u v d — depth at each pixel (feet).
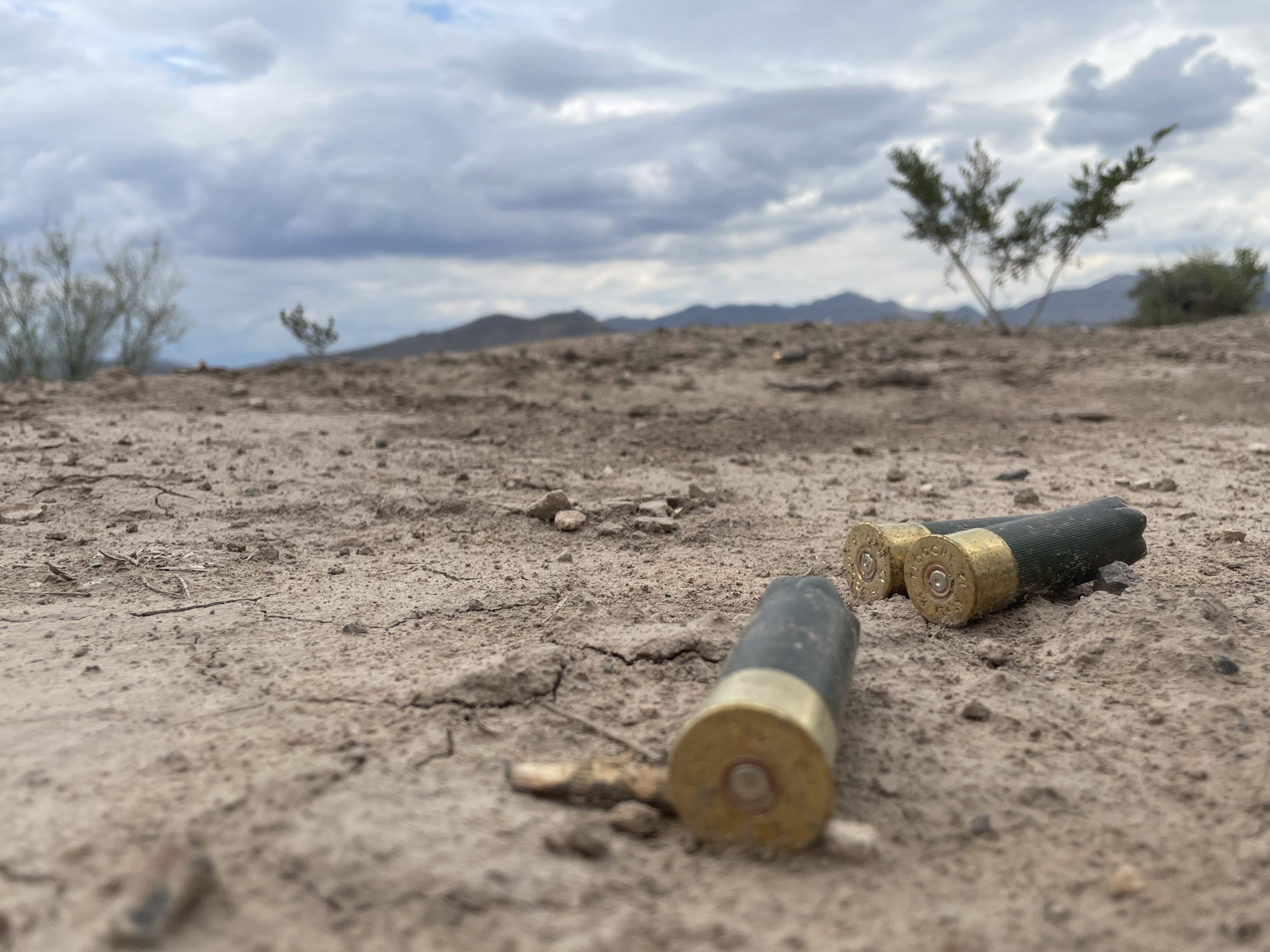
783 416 2.07
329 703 0.56
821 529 1.09
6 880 0.37
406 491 1.24
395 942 0.34
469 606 0.77
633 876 0.40
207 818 0.41
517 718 0.55
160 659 0.63
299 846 0.39
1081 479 1.41
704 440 1.78
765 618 0.53
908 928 0.37
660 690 0.60
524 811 0.44
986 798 0.48
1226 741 0.53
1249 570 0.86
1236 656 0.64
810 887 0.40
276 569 0.89
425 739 0.51
